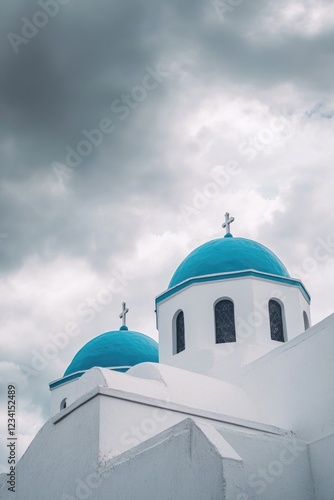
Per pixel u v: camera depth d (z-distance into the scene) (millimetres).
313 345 14320
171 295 19344
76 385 14484
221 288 18656
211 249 19812
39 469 13852
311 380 14102
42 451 14000
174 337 18984
